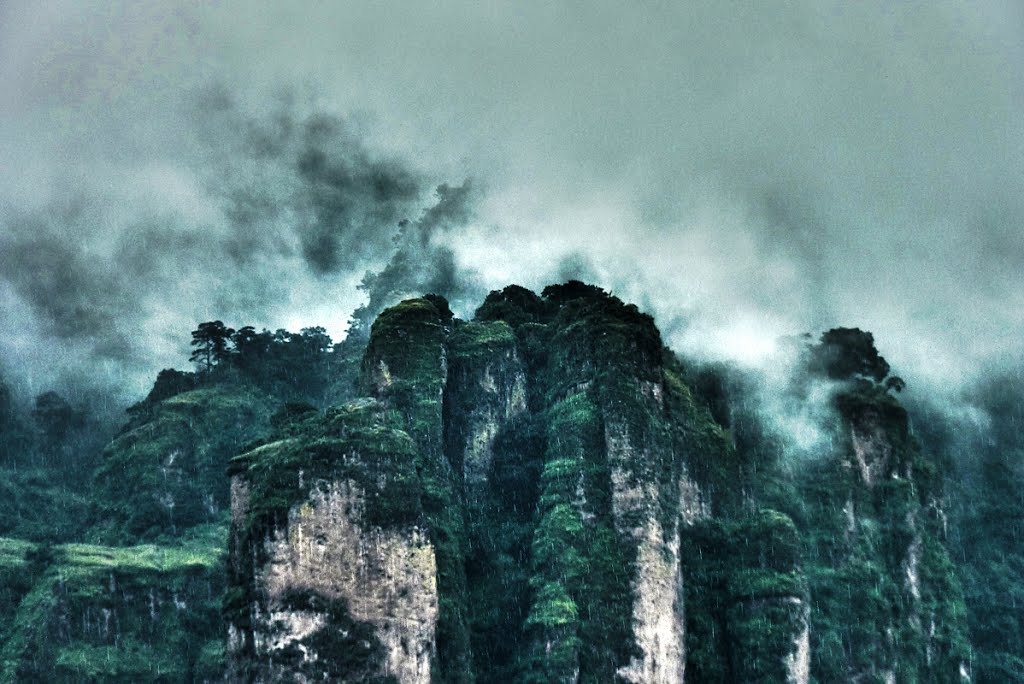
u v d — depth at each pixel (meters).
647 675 197.38
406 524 187.50
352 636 180.38
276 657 178.62
